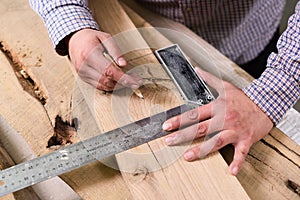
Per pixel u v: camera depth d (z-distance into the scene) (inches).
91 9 49.2
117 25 47.4
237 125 37.6
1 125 41.3
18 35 47.6
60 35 42.6
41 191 36.4
